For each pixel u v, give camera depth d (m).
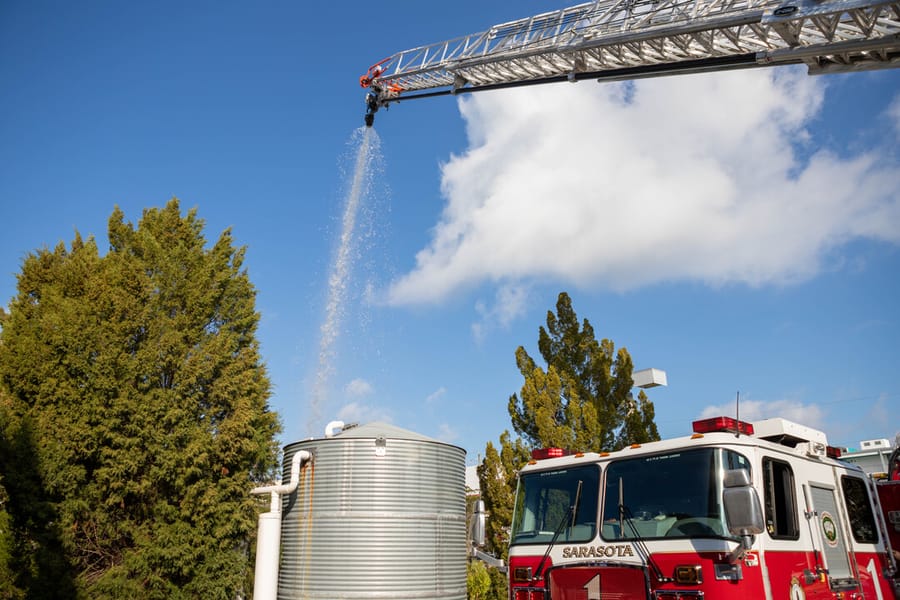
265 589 10.69
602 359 20.48
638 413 20.23
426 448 11.32
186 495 14.97
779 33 10.29
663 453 6.71
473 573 18.22
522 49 15.45
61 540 13.78
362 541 10.50
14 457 13.73
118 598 13.84
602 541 6.80
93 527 14.52
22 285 19.41
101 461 14.45
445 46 18.42
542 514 7.58
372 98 20.41
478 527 8.30
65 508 13.96
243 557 15.57
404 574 10.54
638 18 12.67
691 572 5.99
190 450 15.02
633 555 6.48
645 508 6.62
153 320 16.09
